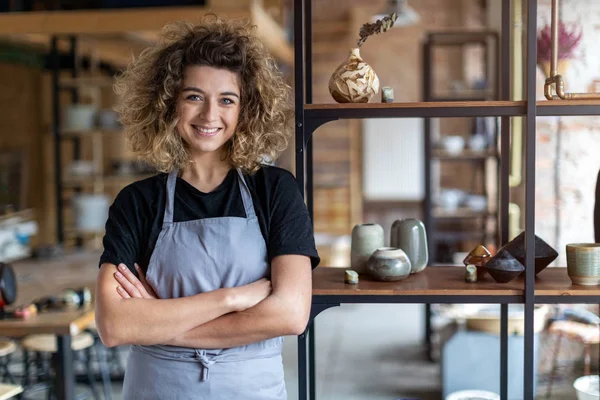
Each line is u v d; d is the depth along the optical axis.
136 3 4.97
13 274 3.22
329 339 5.75
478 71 8.55
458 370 3.86
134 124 2.02
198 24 2.02
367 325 6.18
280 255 1.91
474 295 2.08
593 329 3.43
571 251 2.13
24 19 5.06
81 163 6.10
